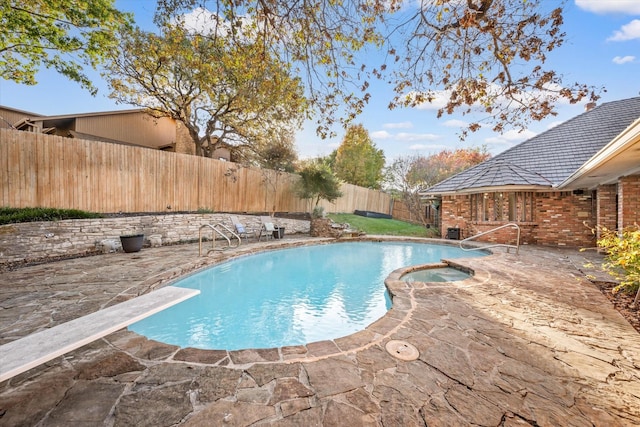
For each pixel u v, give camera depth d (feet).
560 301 14.60
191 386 7.39
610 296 15.47
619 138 15.10
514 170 40.22
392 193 79.10
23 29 26.68
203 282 21.33
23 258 21.34
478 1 11.25
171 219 31.73
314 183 48.14
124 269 19.48
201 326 14.19
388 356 9.05
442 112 14.80
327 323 14.87
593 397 7.14
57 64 31.17
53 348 6.12
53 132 49.03
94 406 6.55
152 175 31.81
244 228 37.17
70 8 25.46
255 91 19.04
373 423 6.18
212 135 53.57
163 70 40.24
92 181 27.17
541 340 10.23
